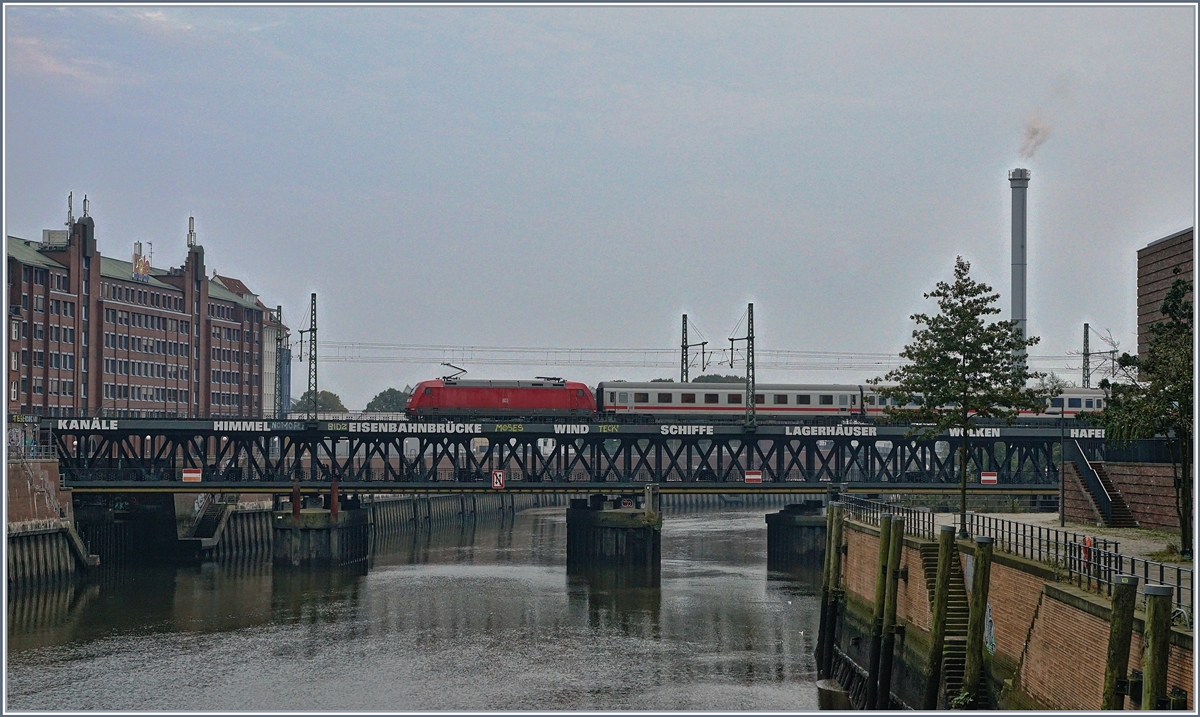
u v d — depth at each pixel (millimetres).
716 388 135000
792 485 123500
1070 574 46406
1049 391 78375
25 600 102375
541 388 135125
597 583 111312
